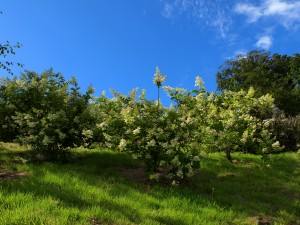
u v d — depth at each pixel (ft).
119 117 29.68
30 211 17.28
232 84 145.38
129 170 30.78
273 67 147.43
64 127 30.22
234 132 34.55
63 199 19.93
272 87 134.00
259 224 21.50
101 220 17.75
